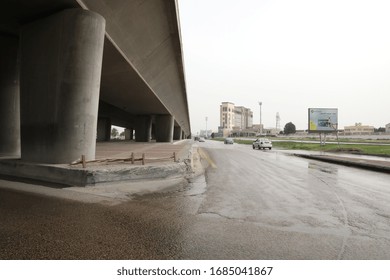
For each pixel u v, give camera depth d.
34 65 10.80
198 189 8.95
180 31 19.53
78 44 9.83
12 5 10.20
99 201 6.88
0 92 13.76
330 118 39.84
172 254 3.89
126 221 5.35
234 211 6.31
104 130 58.16
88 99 10.07
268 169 15.24
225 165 17.11
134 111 47.09
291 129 170.25
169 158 13.11
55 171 9.21
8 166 10.76
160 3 14.40
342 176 12.84
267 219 5.73
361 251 4.14
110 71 19.31
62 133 9.78
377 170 15.56
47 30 10.49
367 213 6.32
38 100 10.55
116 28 13.23
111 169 8.99
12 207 6.09
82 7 10.17
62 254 3.77
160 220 5.49
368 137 95.81
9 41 13.78
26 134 10.97
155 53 20.09
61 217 5.44
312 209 6.63
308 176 12.62
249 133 178.50
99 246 4.09
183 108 60.81
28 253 3.77
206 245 4.25
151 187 9.07
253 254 3.97
